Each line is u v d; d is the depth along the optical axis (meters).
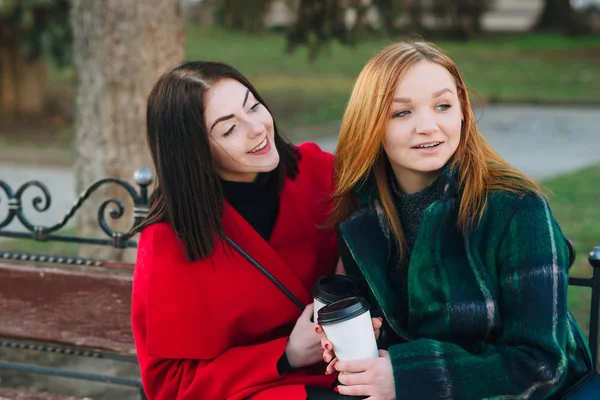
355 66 20.38
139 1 3.99
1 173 9.84
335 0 6.35
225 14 7.36
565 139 10.92
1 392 2.67
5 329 2.77
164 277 1.94
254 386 1.92
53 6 9.98
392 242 1.96
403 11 6.87
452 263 1.82
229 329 1.98
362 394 1.77
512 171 1.85
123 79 4.06
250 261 1.99
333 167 2.12
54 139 12.12
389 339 1.98
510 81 17.58
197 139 1.93
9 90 14.34
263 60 21.66
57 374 2.79
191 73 1.97
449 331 1.81
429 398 1.72
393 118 1.85
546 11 26.50
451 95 1.82
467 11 25.25
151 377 2.02
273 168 1.99
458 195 1.84
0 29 13.69
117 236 2.66
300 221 2.13
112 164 4.14
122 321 2.62
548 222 1.76
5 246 6.03
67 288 2.69
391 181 1.99
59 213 7.44
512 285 1.75
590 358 1.95
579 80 17.53
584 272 4.67
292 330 2.05
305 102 15.12
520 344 1.73
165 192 1.96
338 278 1.98
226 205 2.01
